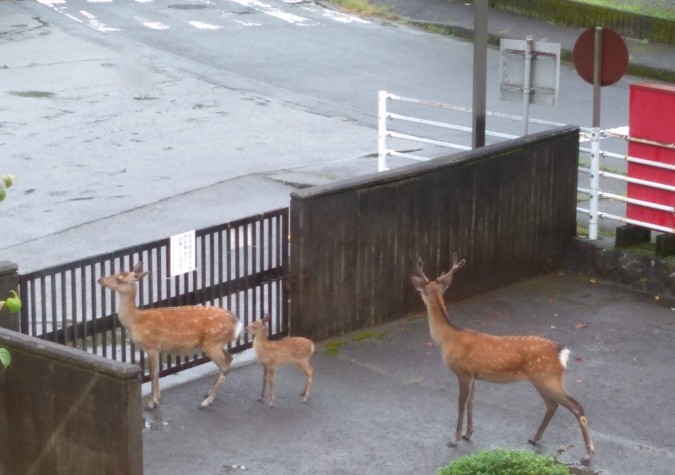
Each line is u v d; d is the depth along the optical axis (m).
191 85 22.69
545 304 12.47
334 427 9.63
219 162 17.83
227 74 23.67
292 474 8.84
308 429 9.59
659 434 9.57
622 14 27.17
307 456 9.13
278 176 17.06
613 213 14.96
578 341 11.50
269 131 19.67
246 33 27.55
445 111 21.19
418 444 9.35
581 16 27.91
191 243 10.41
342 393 10.29
